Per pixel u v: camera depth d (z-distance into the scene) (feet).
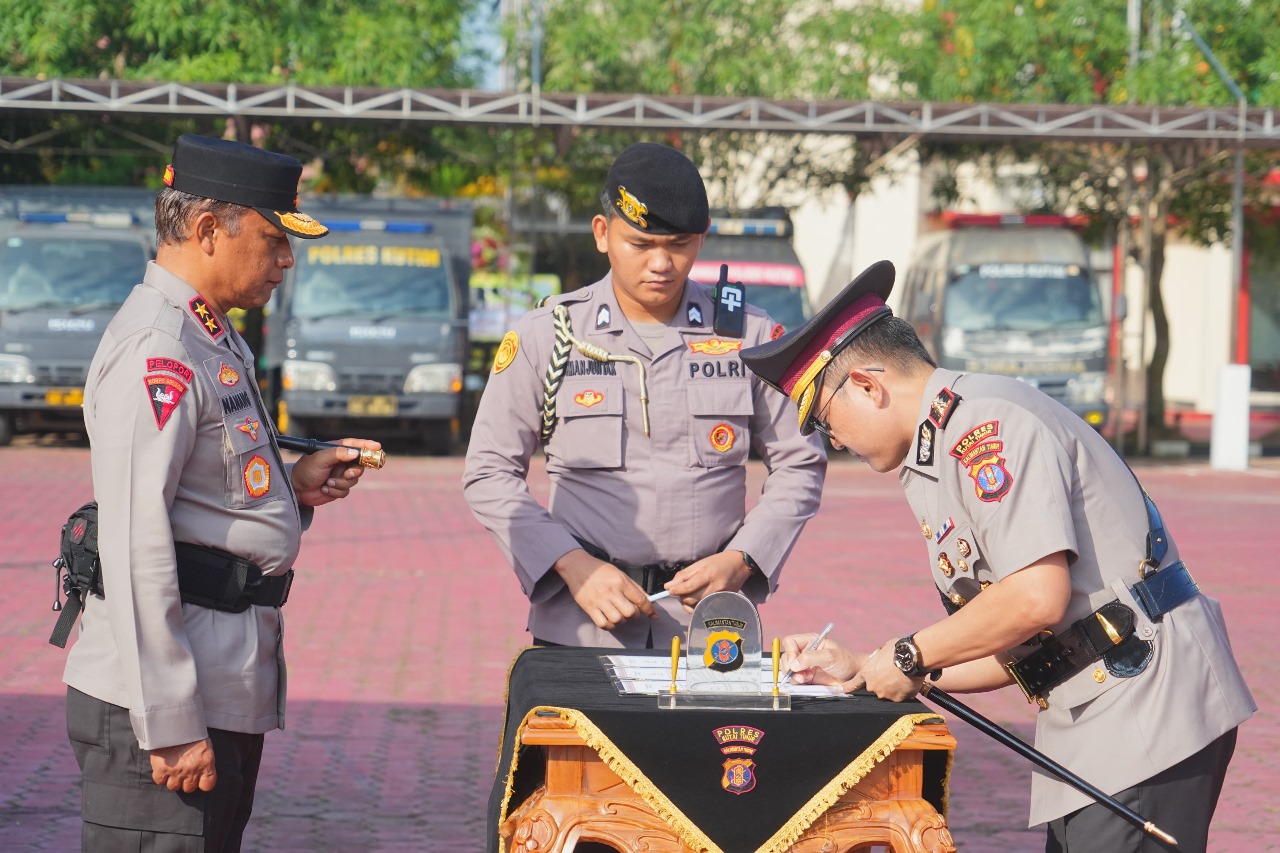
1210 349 89.45
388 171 71.92
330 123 59.52
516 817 8.96
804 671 9.72
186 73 61.11
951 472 9.02
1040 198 74.18
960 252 59.62
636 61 70.49
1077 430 9.20
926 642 8.97
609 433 11.67
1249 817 16.98
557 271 75.00
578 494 11.80
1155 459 63.16
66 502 40.68
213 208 9.67
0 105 53.06
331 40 63.72
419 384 52.90
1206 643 9.23
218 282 9.80
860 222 89.45
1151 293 67.21
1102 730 9.11
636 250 11.41
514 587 29.89
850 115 55.16
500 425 11.96
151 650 9.12
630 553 11.63
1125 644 9.08
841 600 29.04
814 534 38.24
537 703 9.01
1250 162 66.13
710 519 11.76
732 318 12.06
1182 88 62.54
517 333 12.01
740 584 11.49
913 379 9.21
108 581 9.17
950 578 9.26
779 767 8.72
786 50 69.05
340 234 55.01
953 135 56.44
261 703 9.86
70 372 52.60
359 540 35.45
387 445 59.62
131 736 9.41
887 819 8.88
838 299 9.27
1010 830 16.47
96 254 54.19
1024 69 67.51
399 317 53.31
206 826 9.59
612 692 9.27
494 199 79.71
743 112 55.36
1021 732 20.43
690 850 8.70
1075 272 58.95
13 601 27.22
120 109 53.47
